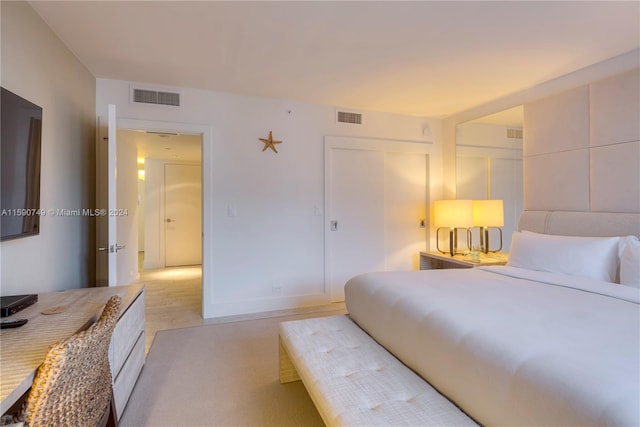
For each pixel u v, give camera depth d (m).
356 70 2.84
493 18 2.03
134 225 3.98
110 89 3.05
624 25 2.10
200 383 2.11
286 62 2.69
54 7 1.92
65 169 2.37
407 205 4.28
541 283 2.13
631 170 2.36
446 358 1.34
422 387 1.38
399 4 1.89
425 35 2.25
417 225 4.32
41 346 1.21
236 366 2.34
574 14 1.98
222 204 3.43
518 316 1.45
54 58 2.20
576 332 1.27
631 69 2.44
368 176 4.09
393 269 4.21
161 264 6.37
